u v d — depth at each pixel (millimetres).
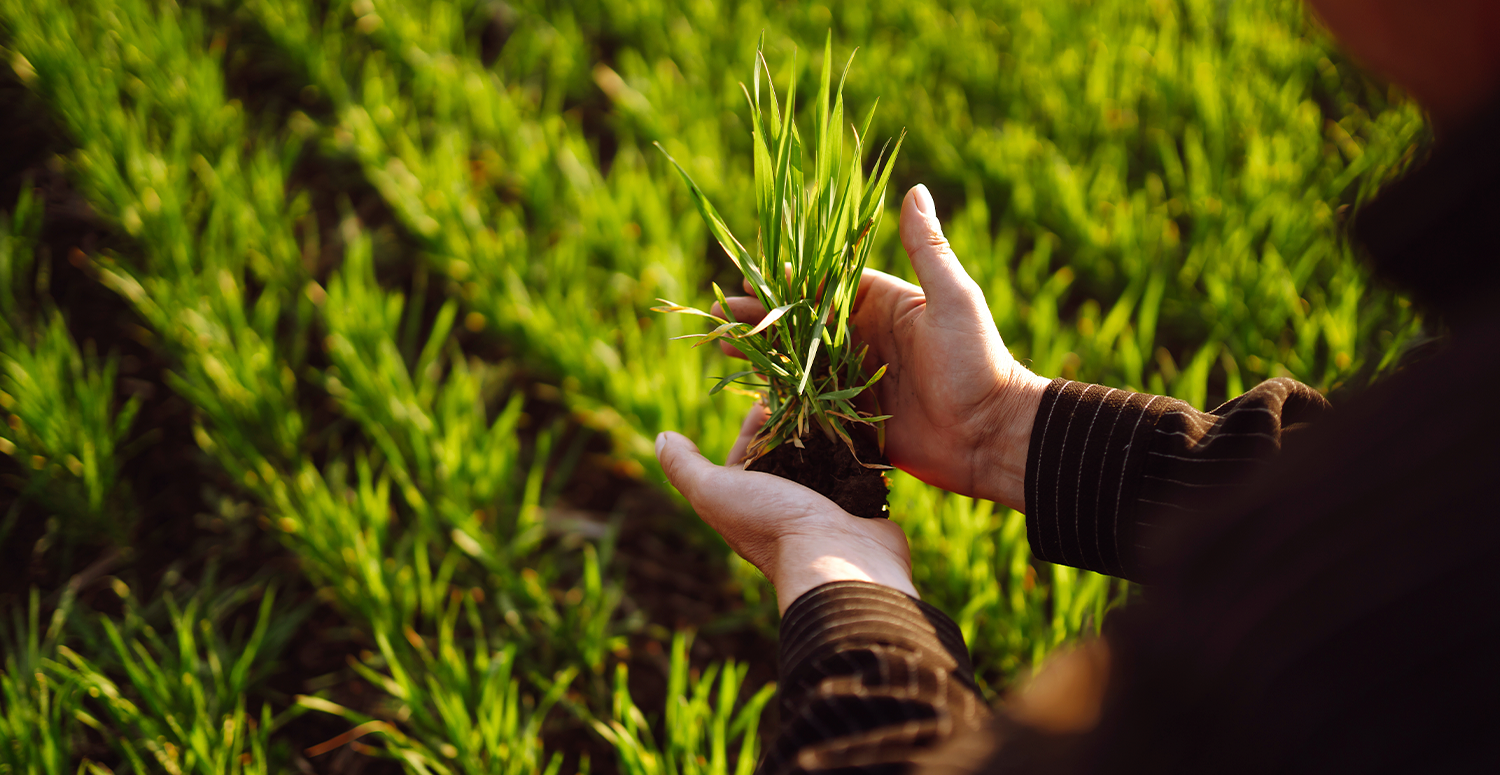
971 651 999
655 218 1320
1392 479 399
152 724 900
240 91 1644
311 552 1017
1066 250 1437
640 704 1033
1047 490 717
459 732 898
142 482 1138
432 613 1016
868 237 729
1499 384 388
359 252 1185
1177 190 1502
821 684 624
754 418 843
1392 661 369
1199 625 440
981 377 765
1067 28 1756
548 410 1293
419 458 1058
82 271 1320
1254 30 1752
